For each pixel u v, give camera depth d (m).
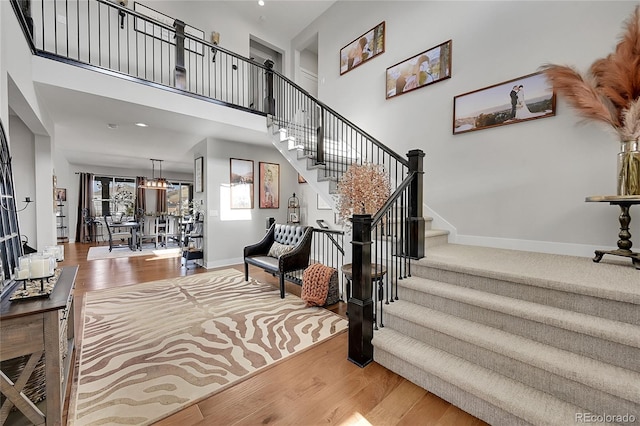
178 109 3.97
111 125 4.57
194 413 1.61
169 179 10.94
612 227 2.56
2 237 1.80
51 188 4.13
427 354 1.88
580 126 2.70
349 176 2.85
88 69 3.23
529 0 3.02
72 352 2.22
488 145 3.32
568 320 1.57
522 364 1.58
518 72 3.09
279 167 6.54
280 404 1.69
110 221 8.41
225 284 4.28
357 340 2.09
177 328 2.73
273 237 4.83
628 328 1.46
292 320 2.95
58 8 4.14
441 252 2.89
